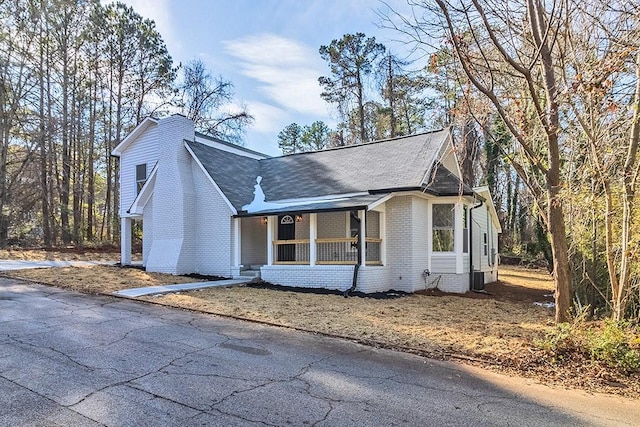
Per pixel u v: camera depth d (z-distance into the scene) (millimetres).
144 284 12352
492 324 8305
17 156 27031
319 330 7555
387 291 12836
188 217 15422
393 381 5074
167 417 3852
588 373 5461
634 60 5980
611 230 6770
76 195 28969
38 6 23969
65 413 3873
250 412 4031
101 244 25594
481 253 16328
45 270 14414
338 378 5117
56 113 26766
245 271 14586
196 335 7004
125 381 4762
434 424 3904
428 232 13656
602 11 6297
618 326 6191
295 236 15242
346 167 15898
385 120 28031
